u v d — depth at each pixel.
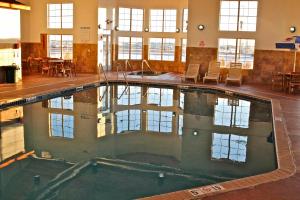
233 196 4.35
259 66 15.47
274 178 4.91
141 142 7.44
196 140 7.63
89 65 18.25
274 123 8.13
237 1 15.51
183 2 19.20
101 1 17.98
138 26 20.48
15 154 6.48
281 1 14.80
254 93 12.67
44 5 18.56
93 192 4.93
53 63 17.00
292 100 11.30
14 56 13.84
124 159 6.36
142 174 5.65
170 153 6.72
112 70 20.11
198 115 10.00
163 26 20.22
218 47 15.99
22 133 7.85
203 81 15.30
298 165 5.41
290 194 4.42
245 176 5.59
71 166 5.96
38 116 9.41
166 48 20.31
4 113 9.61
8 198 4.73
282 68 15.09
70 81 14.59
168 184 5.25
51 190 4.95
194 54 16.31
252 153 6.77
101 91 13.65
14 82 13.57
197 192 4.44
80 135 7.84
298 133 7.28
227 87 14.14
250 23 15.55
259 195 4.38
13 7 13.32
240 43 15.79
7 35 13.50
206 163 6.21
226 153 6.75
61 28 18.47
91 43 18.03
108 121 9.14
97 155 6.54
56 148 6.90
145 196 4.83
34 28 18.86
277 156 5.85
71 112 9.98
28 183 5.23
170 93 13.66
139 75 17.89
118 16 19.94
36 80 14.65
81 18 18.02
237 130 8.43
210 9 15.80
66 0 18.11
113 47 19.97
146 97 12.69
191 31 16.19
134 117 9.66
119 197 4.79
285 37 14.94
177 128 8.59
